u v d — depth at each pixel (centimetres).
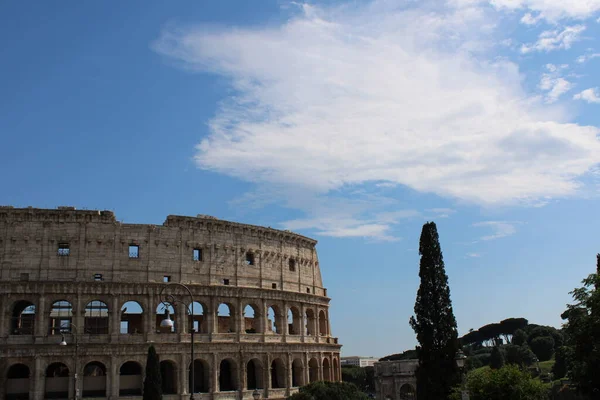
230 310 13875
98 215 12619
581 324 8331
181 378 12556
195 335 12925
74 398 10700
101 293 12231
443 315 11250
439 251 11738
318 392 11906
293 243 15812
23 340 11619
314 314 15938
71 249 12325
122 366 13300
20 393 11638
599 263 9788
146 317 12494
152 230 13062
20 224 12181
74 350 11781
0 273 11869
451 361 10962
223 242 13962
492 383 9188
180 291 12950
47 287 11894
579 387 8481
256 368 14000
